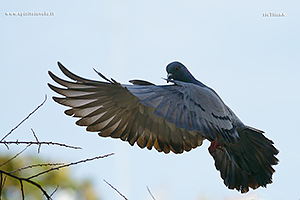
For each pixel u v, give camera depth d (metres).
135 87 8.02
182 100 8.16
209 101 8.56
